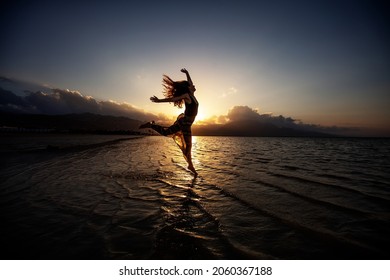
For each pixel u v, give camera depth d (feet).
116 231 10.20
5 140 75.41
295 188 18.81
